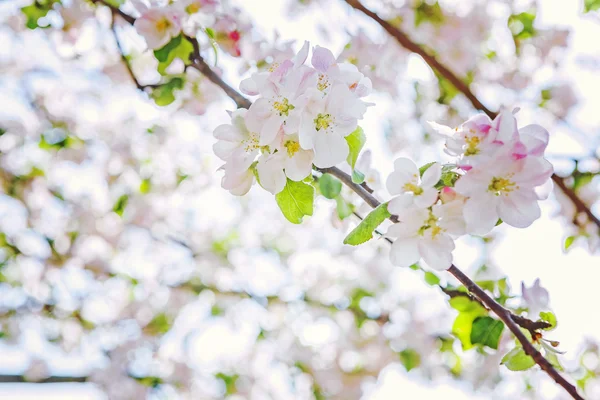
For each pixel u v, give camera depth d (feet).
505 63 12.53
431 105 12.52
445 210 4.65
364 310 15.93
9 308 14.76
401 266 4.79
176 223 15.79
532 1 11.87
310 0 11.88
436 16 12.00
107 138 14.61
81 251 15.16
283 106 4.71
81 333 15.20
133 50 10.14
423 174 4.70
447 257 4.74
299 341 16.52
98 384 14.83
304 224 16.58
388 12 11.94
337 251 16.74
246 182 5.10
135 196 14.98
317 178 6.77
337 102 4.77
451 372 15.01
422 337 15.42
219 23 7.79
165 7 7.29
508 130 4.49
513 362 5.93
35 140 14.44
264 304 16.01
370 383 16.57
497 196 4.56
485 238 11.19
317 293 16.49
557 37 12.03
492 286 7.44
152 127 14.24
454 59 12.24
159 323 15.84
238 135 4.97
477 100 10.51
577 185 10.12
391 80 12.20
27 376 14.42
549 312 5.97
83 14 9.73
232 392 16.08
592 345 11.32
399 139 12.97
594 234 11.07
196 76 9.64
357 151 5.37
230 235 16.87
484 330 6.82
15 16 12.28
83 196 14.97
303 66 4.76
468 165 4.49
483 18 12.05
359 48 11.71
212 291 16.05
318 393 16.56
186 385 15.65
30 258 14.83
